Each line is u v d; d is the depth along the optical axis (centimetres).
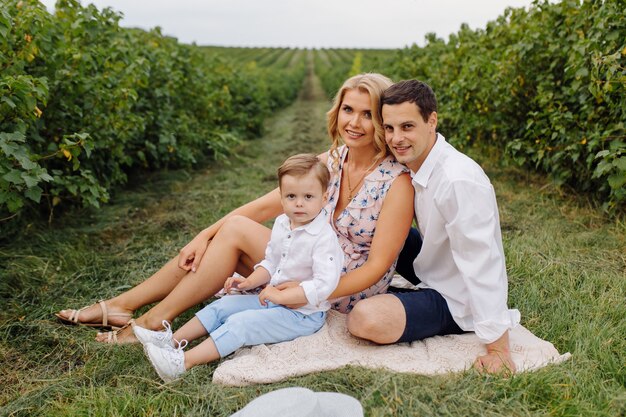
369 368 225
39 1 405
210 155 809
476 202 224
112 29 537
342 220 255
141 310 311
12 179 322
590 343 255
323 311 254
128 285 352
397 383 212
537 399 212
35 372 258
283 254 251
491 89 598
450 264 248
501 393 211
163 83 679
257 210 296
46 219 458
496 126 610
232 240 270
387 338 241
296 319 247
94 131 473
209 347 241
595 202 465
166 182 624
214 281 270
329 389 216
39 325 292
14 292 337
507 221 456
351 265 257
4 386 249
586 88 454
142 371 246
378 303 240
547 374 221
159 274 288
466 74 639
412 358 236
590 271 346
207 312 257
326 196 261
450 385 213
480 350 240
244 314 245
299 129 1198
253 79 1462
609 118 442
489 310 226
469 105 641
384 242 246
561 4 519
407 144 229
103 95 464
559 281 332
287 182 240
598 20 431
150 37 779
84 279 365
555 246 389
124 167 634
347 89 247
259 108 1188
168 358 231
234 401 215
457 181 224
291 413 176
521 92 571
